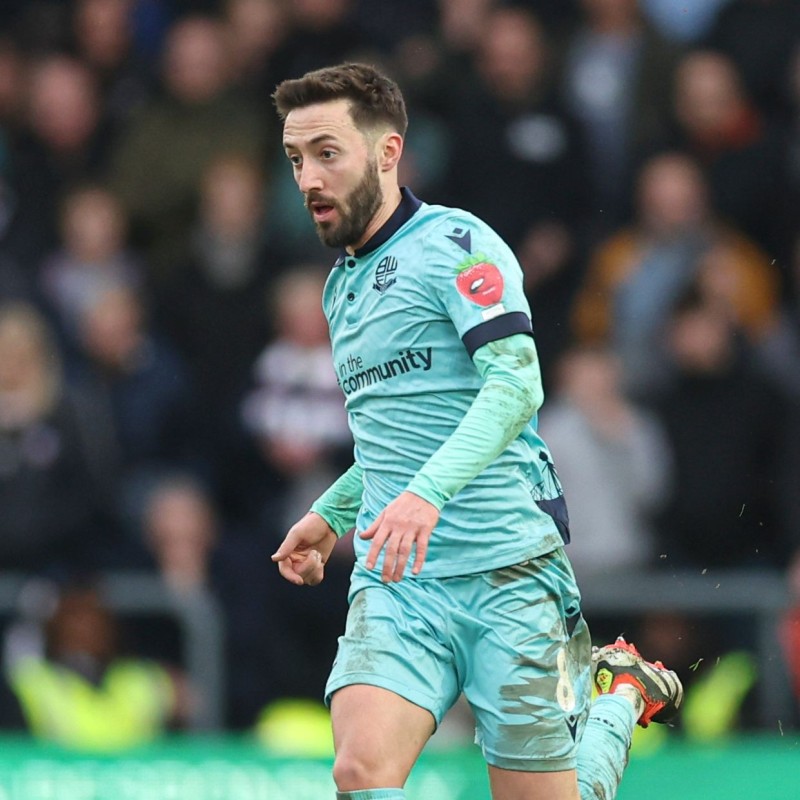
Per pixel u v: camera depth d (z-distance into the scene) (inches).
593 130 1421.0
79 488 1215.6
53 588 1124.5
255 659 1175.0
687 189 1353.3
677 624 1123.3
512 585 592.7
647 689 682.8
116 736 1087.0
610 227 1384.1
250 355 1332.4
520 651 589.9
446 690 591.5
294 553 651.5
